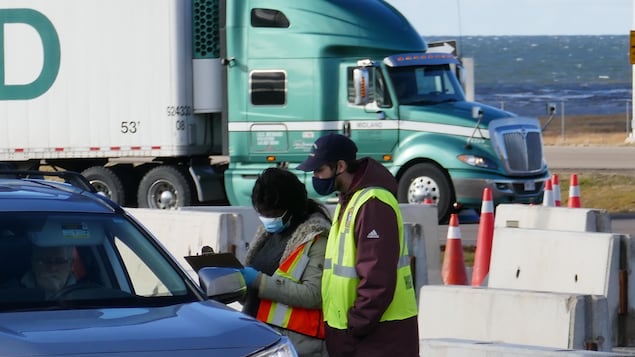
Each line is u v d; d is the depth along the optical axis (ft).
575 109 548.72
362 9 93.61
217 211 56.13
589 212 56.08
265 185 29.91
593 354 31.35
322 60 93.35
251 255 30.99
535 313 38.75
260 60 94.73
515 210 60.23
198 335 25.27
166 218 55.01
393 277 28.04
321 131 93.61
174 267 29.58
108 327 25.29
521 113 544.21
